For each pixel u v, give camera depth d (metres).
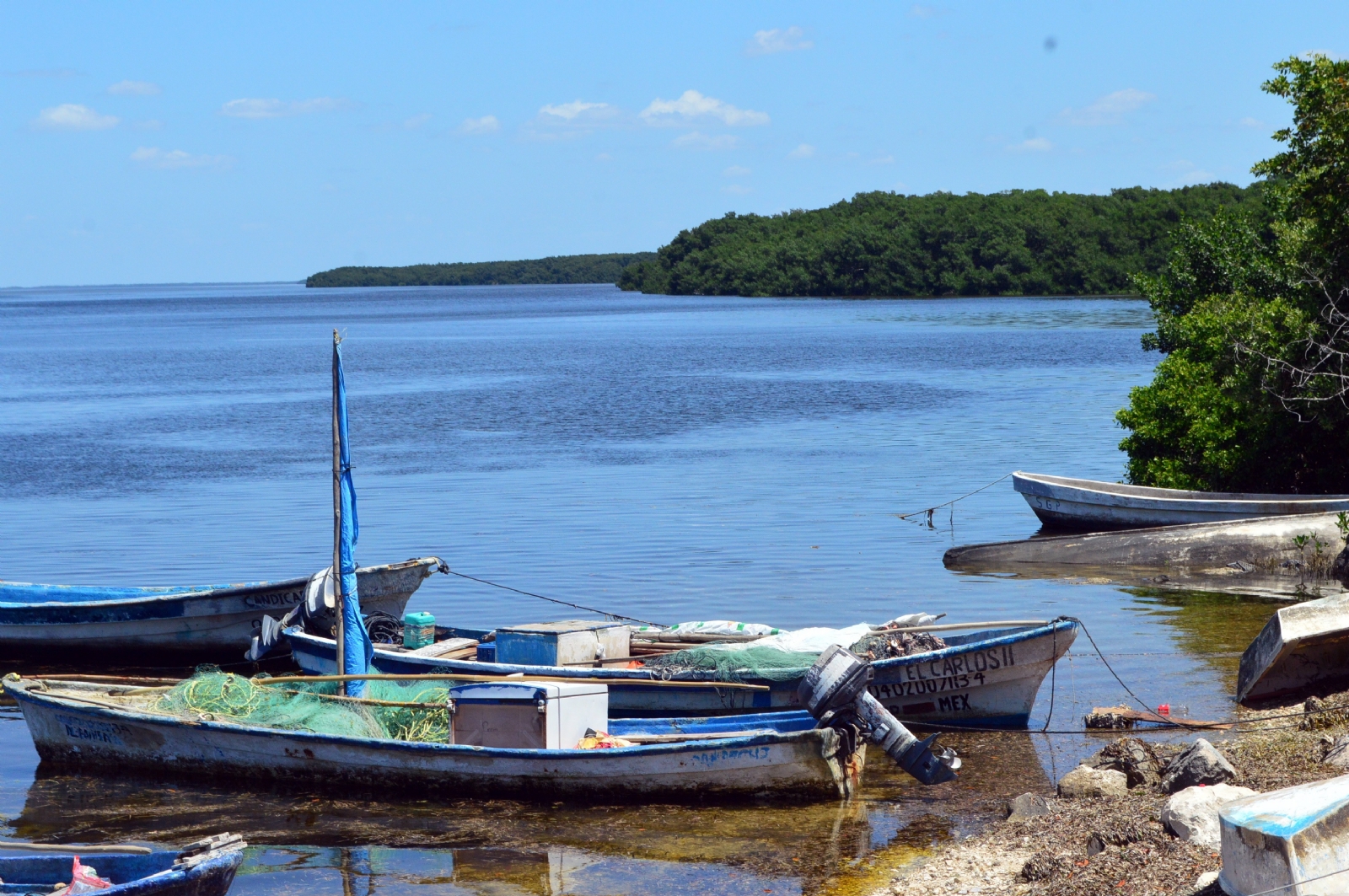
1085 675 19.69
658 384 75.81
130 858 11.64
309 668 20.58
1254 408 31.38
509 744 15.53
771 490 38.47
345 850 13.91
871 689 17.64
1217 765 13.34
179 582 27.94
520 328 154.38
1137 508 30.53
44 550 31.41
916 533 32.00
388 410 64.50
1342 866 9.21
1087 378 71.75
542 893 12.61
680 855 13.42
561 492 38.59
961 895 11.69
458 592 26.39
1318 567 26.80
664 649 19.28
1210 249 42.41
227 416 62.97
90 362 105.06
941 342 105.12
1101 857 11.59
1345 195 28.45
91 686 17.95
